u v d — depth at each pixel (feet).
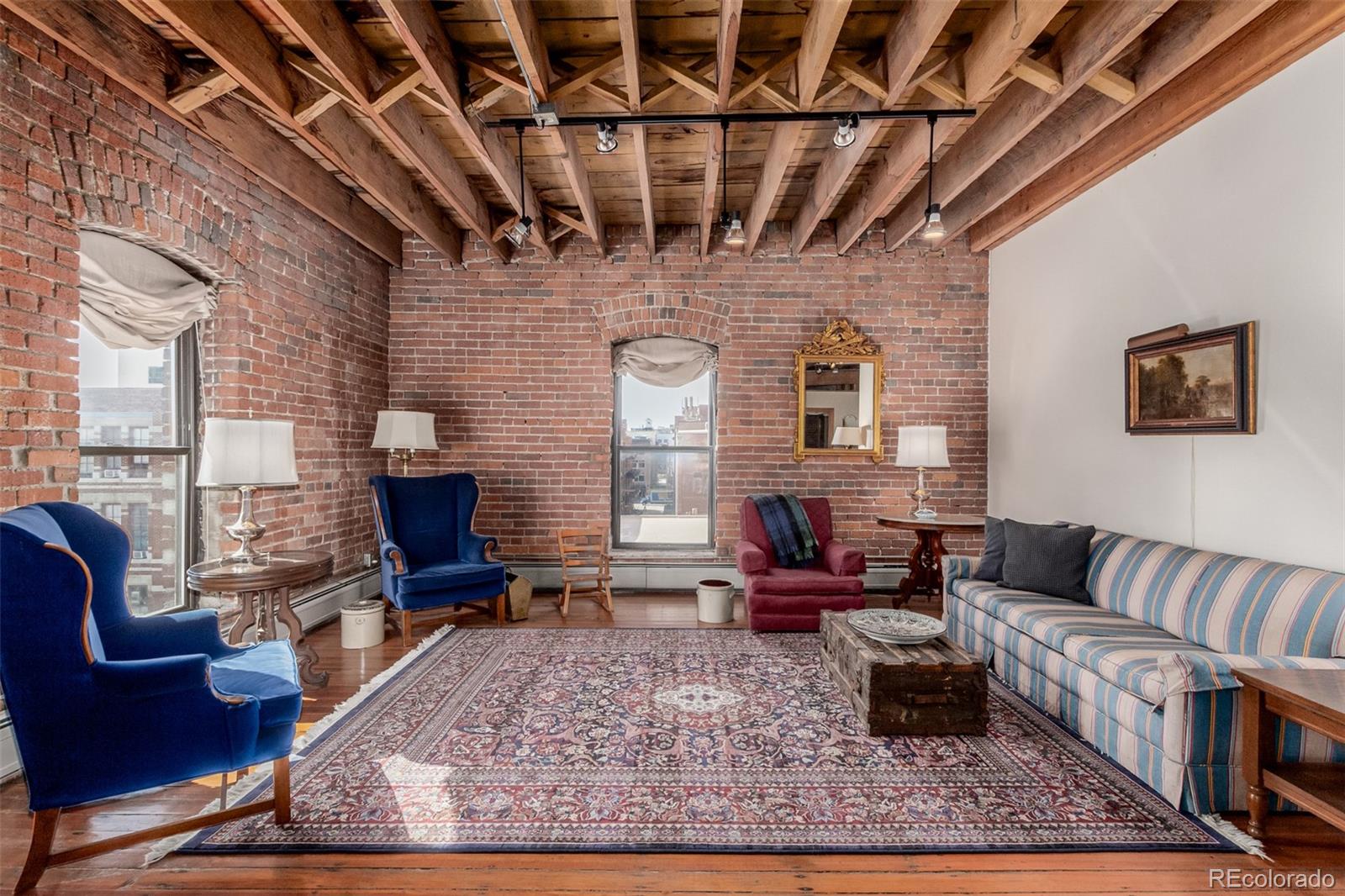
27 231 7.32
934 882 5.71
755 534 14.57
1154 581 9.62
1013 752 8.05
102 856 5.97
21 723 5.28
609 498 16.84
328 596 13.82
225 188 10.73
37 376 7.45
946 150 12.37
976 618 11.39
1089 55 8.09
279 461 9.34
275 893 5.51
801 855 6.07
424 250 16.74
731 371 16.75
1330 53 7.80
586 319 16.78
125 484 9.73
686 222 16.58
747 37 8.96
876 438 16.60
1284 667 6.57
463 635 12.94
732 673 10.75
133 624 6.95
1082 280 12.74
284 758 6.44
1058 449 13.62
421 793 7.07
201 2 7.12
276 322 12.13
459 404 16.79
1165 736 6.91
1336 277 7.84
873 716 8.48
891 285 16.70
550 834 6.37
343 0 7.87
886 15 8.54
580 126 11.25
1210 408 9.52
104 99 8.36
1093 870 5.87
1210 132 9.58
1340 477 7.83
